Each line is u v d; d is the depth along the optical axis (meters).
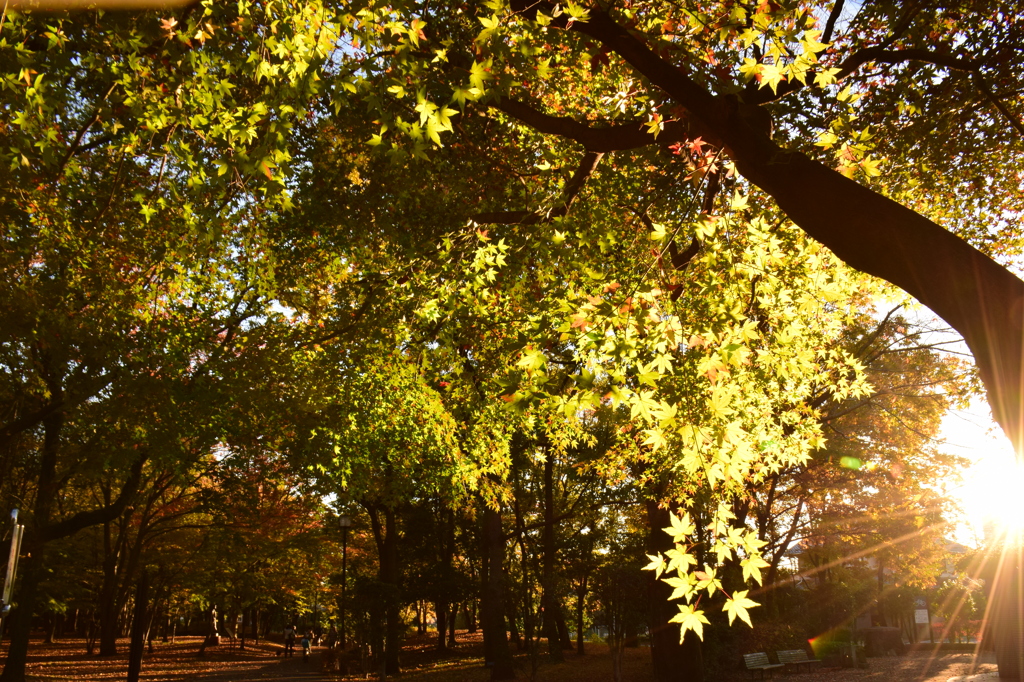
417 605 42.19
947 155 10.88
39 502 17.41
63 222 10.01
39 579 18.02
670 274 6.28
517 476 28.94
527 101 10.62
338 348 11.48
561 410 4.45
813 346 7.71
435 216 11.07
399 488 14.15
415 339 11.70
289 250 11.70
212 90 6.56
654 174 10.31
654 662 19.83
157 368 11.05
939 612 38.09
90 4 7.14
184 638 61.41
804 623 27.03
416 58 6.65
